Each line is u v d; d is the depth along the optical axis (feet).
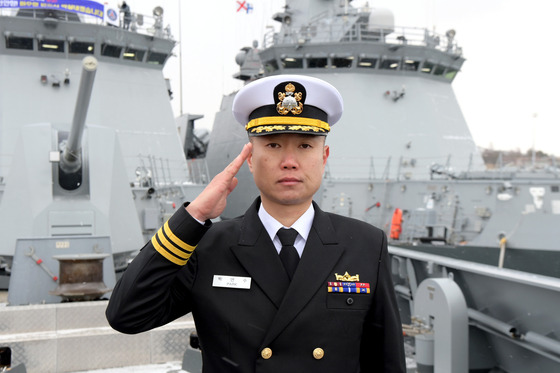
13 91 44.52
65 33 45.60
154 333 17.33
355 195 43.70
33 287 21.90
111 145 28.04
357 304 5.54
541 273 23.90
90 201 26.48
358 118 49.75
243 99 5.74
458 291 12.23
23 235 25.49
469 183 36.76
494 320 12.77
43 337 16.35
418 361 12.75
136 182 47.34
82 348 16.61
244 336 5.37
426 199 39.63
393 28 51.08
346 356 5.44
